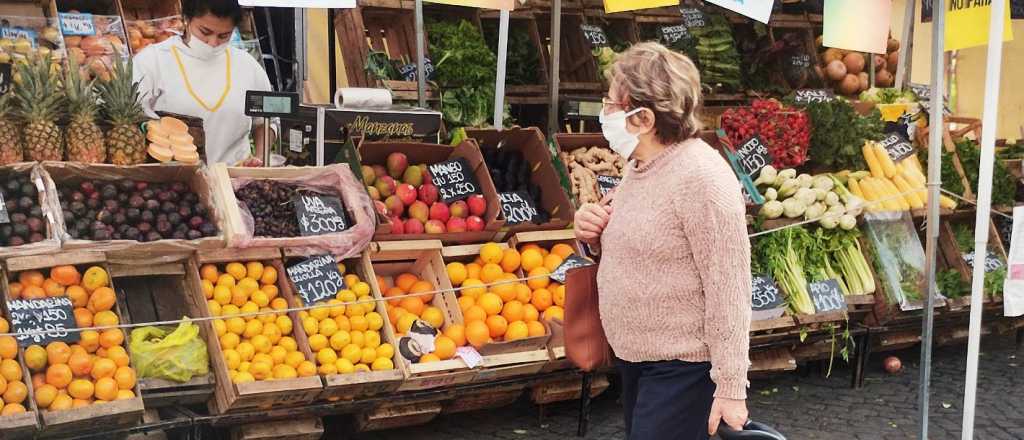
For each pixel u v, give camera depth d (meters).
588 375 6.04
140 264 5.12
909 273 7.25
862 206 7.21
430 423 6.22
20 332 4.59
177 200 5.28
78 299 4.82
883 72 10.01
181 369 4.95
